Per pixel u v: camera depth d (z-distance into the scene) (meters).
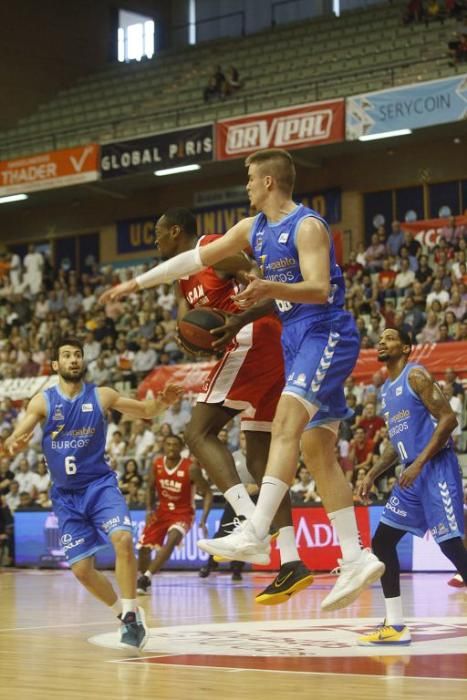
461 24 36.22
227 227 40.34
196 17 48.25
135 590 9.42
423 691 6.77
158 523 19.03
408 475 9.99
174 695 6.74
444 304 28.30
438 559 21.16
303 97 36.06
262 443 8.84
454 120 29.95
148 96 42.56
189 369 28.80
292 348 7.44
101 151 37.19
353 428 23.88
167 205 41.97
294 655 8.95
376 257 32.78
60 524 9.80
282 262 7.37
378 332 28.11
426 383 10.31
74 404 9.76
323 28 41.12
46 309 38.47
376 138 32.28
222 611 14.12
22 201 44.69
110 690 7.03
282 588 7.94
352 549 7.85
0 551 26.47
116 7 49.84
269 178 7.47
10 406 31.81
